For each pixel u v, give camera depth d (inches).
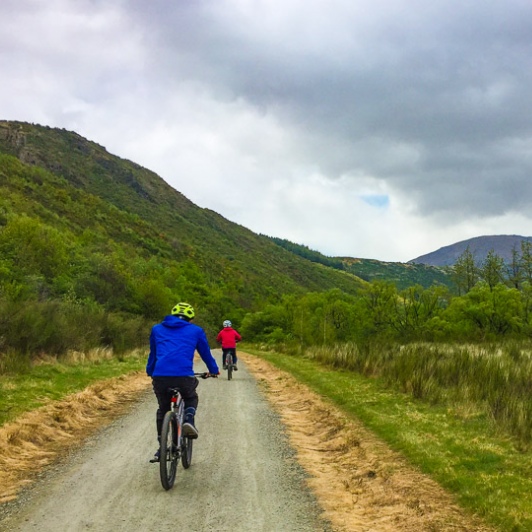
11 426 311.9
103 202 5334.6
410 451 281.3
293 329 1620.3
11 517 189.5
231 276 5423.2
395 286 1246.9
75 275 1514.5
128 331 1042.1
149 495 216.7
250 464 270.7
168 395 240.2
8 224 1578.5
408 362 563.2
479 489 218.4
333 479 249.4
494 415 346.0
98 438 323.9
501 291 1149.7
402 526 189.3
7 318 588.4
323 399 481.4
